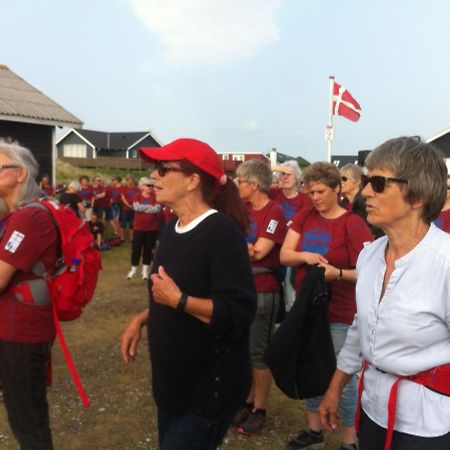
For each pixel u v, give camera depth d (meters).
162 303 1.94
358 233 3.11
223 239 1.99
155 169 2.11
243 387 2.12
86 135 54.03
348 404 3.21
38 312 2.55
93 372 4.82
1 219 2.60
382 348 1.77
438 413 1.70
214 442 2.11
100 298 7.68
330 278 2.98
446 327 1.69
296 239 3.35
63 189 14.20
